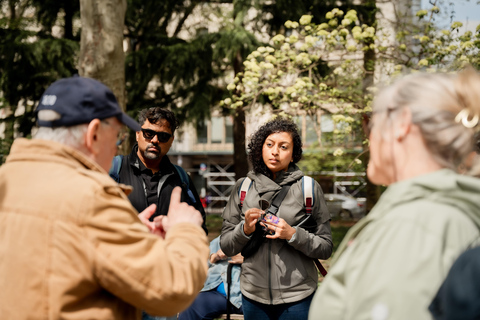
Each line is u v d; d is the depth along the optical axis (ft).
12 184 4.23
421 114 3.47
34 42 32.68
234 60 35.55
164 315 4.18
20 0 35.35
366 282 3.14
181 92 36.50
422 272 2.97
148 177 9.27
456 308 2.56
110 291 4.02
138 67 34.65
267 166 9.10
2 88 33.91
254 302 8.67
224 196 103.50
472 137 3.50
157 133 9.00
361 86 23.57
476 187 3.27
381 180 3.89
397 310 2.93
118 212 4.09
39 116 4.50
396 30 25.89
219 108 38.63
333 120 22.18
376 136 3.81
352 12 21.63
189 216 4.94
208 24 39.14
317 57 22.75
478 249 2.66
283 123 9.07
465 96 3.44
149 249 4.15
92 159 4.57
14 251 3.96
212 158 104.37
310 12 32.76
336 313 3.40
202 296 11.03
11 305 3.91
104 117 4.54
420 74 3.77
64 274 3.88
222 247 9.11
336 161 29.09
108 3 20.10
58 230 3.91
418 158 3.53
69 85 4.51
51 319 3.85
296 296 8.43
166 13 37.01
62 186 4.08
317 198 8.89
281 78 23.41
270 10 34.68
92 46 20.15
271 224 8.21
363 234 3.44
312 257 8.43
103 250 3.91
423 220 3.16
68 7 35.45
